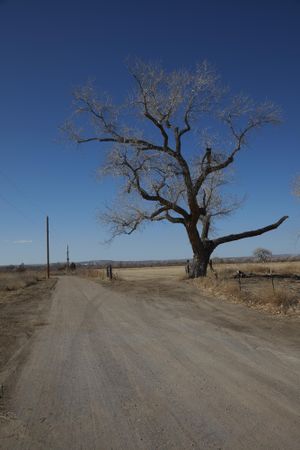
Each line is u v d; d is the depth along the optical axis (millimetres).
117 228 33688
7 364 9008
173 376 7754
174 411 6000
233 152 31500
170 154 30781
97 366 8680
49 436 5305
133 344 10758
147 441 5078
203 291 23641
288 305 15266
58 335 12336
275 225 33812
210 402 6305
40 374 8164
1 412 6141
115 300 21766
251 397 6441
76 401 6562
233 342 10500
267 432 5180
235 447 4828
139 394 6809
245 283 24328
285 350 9438
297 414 5711
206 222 34219
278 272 37250
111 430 5430
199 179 31594
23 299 24219
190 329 12594
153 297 22344
